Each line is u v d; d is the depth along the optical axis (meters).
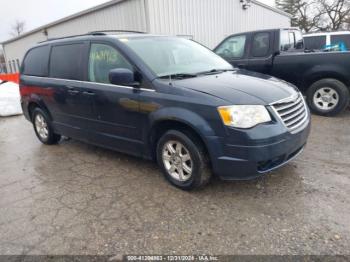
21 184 4.11
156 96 3.50
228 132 3.03
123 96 3.82
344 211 2.97
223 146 3.09
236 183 3.65
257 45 6.93
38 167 4.69
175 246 2.65
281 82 3.91
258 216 2.99
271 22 17.05
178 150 3.51
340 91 6.00
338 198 3.19
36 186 4.01
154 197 3.48
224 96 3.15
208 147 3.15
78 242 2.79
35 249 2.74
